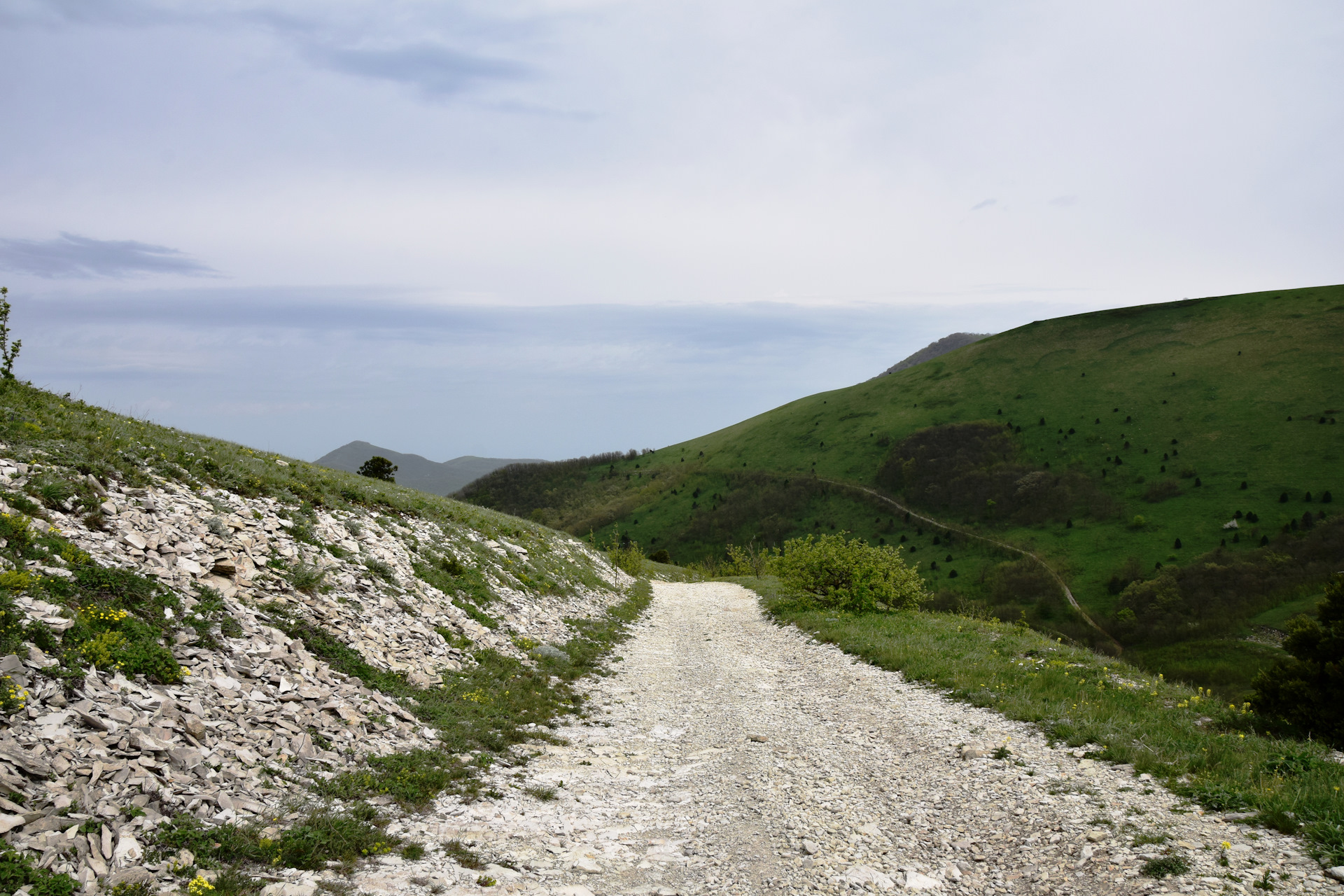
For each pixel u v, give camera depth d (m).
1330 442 115.75
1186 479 121.06
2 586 8.05
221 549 12.70
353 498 20.89
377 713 10.68
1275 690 15.18
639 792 9.92
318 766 8.52
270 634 10.99
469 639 16.42
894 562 28.89
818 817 8.70
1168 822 7.32
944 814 8.50
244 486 16.66
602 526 175.12
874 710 13.84
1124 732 10.52
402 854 7.04
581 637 21.61
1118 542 111.75
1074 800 8.27
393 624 14.64
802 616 26.97
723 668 19.41
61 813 5.69
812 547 30.48
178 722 7.67
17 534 9.30
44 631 7.59
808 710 14.49
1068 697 13.14
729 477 181.12
